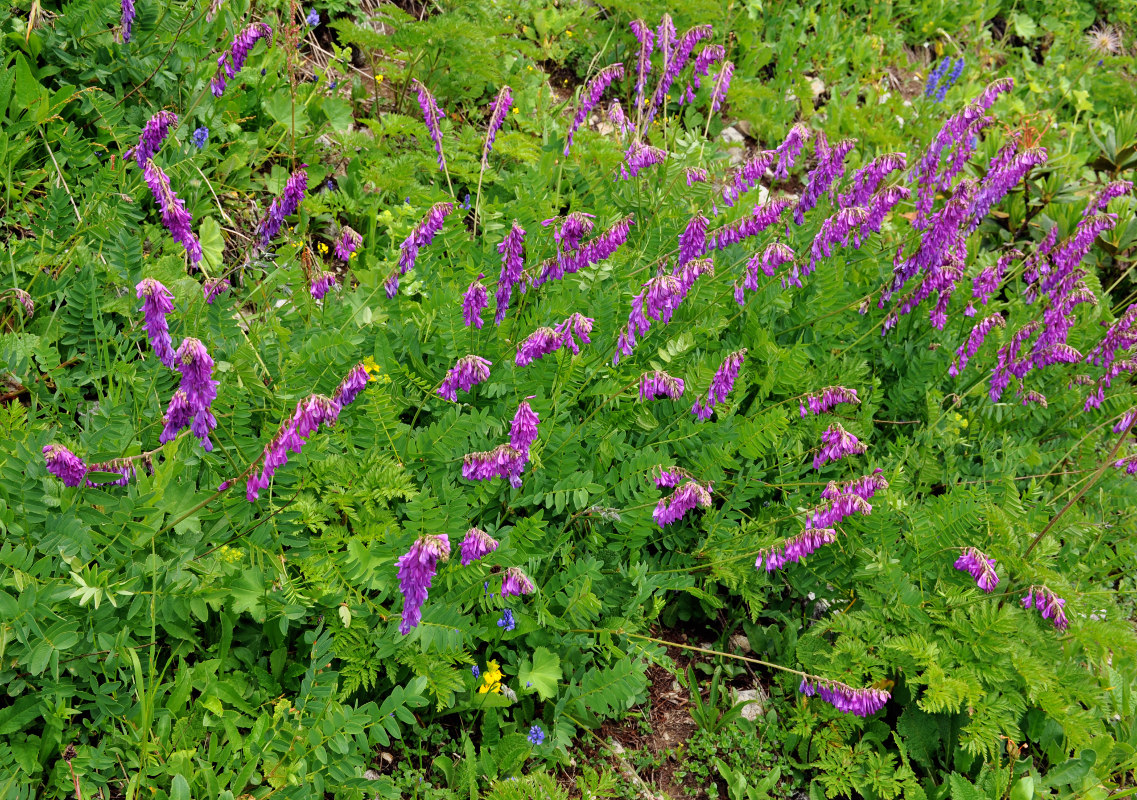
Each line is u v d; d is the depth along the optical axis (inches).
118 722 49.4
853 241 64.9
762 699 57.8
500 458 52.8
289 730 49.4
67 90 61.1
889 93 105.6
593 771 53.1
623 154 71.5
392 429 55.2
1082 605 58.5
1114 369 66.9
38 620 48.3
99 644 49.3
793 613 60.2
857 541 58.7
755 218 61.0
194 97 65.9
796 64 98.7
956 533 58.9
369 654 52.0
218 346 55.7
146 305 48.3
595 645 55.8
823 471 62.4
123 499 49.8
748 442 59.6
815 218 67.9
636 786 54.3
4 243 59.0
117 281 57.3
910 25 119.6
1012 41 129.1
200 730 49.8
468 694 53.3
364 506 54.2
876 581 58.0
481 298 56.4
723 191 69.1
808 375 63.6
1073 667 57.3
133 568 49.8
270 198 66.9
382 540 53.6
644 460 57.2
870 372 69.6
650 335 62.3
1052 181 88.0
